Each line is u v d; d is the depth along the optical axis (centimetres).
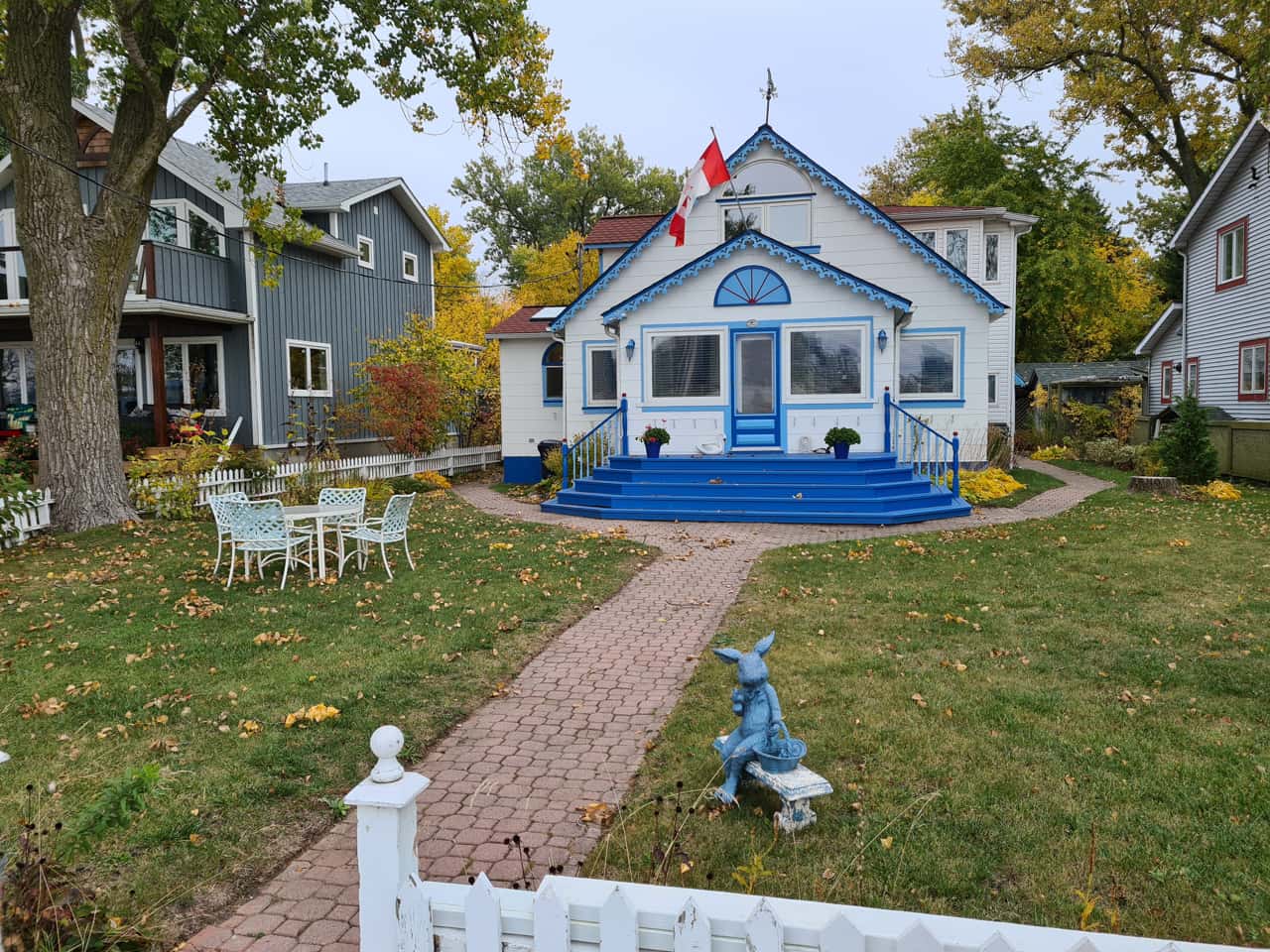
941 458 1916
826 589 920
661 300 1698
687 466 1619
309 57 1462
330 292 2238
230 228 1934
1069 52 2842
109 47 1308
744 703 441
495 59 1548
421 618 819
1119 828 405
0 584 970
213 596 914
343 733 543
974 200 3622
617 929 221
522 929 231
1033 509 1545
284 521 990
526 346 2259
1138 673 630
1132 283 4025
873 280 1920
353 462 1889
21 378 2164
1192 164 2947
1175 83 2883
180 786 463
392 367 2117
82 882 370
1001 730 527
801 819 407
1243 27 2486
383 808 254
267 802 452
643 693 621
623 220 2352
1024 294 3688
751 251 1656
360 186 2366
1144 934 329
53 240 1291
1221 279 2372
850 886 362
